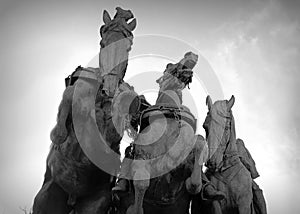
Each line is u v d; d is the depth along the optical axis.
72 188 13.63
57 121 13.47
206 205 14.95
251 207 16.12
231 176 15.88
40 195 14.23
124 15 14.00
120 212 14.23
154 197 13.87
